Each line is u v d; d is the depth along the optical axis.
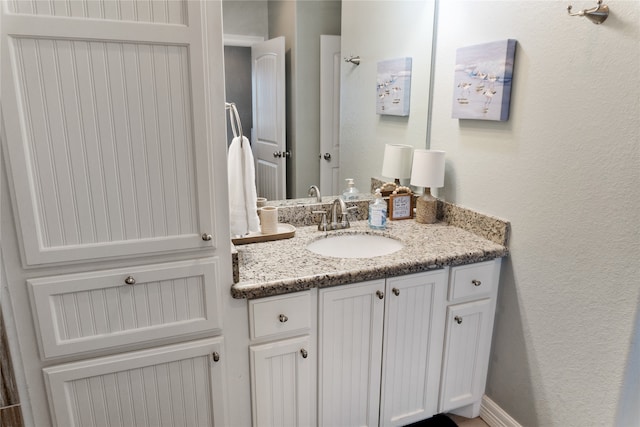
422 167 1.95
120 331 1.28
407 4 2.03
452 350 1.80
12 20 1.01
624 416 1.42
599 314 1.42
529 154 1.59
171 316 1.33
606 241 1.36
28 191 1.11
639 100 1.22
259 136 1.89
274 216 1.82
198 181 1.25
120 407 1.35
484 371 1.92
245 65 1.81
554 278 1.56
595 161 1.36
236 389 1.48
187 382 1.41
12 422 1.22
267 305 1.42
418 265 1.59
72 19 1.05
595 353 1.45
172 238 1.27
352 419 1.70
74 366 1.26
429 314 1.71
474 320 1.81
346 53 2.00
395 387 1.74
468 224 1.92
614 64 1.28
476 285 1.75
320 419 1.64
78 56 1.08
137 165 1.19
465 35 1.82
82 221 1.17
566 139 1.45
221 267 1.35
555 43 1.45
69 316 1.22
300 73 1.93
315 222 2.06
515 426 1.80
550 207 1.53
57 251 1.16
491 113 1.69
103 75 1.11
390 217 2.12
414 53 2.07
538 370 1.67
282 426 1.58
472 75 1.75
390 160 2.18
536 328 1.66
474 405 1.95
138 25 1.11
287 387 1.54
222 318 1.39
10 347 1.17
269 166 1.94
